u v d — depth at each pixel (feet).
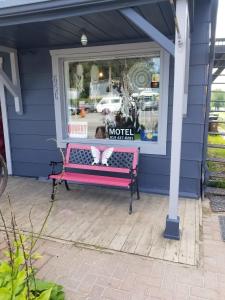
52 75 14.49
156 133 13.66
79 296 6.82
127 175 13.65
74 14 8.17
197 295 6.86
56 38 12.39
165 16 9.19
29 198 13.33
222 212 11.66
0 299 4.98
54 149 15.52
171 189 9.11
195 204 12.36
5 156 17.31
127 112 14.11
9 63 15.26
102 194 13.78
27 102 15.49
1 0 8.42
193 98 12.12
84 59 14.17
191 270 7.80
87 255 8.58
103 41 13.12
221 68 16.90
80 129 15.26
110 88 14.24
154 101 13.42
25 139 16.14
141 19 7.88
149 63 13.16
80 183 15.26
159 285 7.21
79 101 15.02
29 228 10.30
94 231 10.06
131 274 7.65
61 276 7.57
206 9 11.19
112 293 6.93
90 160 13.47
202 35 11.49
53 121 15.20
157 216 11.25
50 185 15.20
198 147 12.53
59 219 11.06
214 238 9.55
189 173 12.91
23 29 10.60
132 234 9.80
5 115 16.15
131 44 12.69
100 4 7.82
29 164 16.46
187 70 10.44
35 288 5.71
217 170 16.33
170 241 9.29
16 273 5.51
